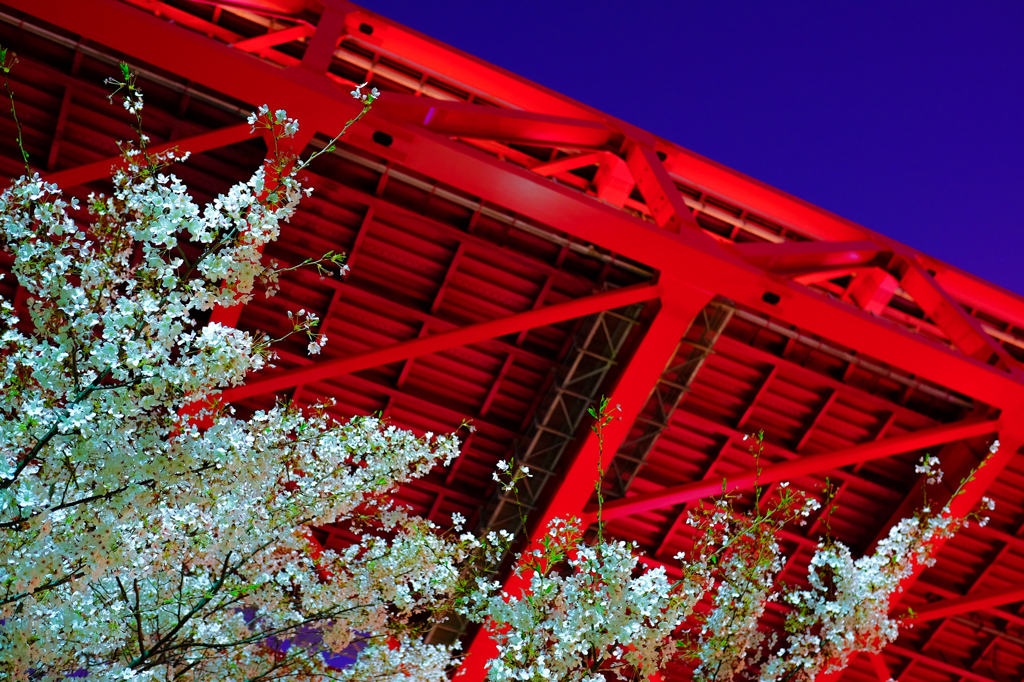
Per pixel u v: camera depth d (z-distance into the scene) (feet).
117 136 43.47
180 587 18.86
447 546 21.90
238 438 15.12
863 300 53.06
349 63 49.42
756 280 40.45
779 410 53.31
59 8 32.71
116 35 33.50
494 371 50.42
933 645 63.21
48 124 42.91
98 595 17.57
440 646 23.43
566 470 47.34
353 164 43.88
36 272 13.94
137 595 17.75
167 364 13.85
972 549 57.62
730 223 54.80
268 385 42.14
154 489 14.17
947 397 51.11
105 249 14.38
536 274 47.70
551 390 49.06
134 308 13.30
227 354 14.11
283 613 21.70
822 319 41.37
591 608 17.63
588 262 47.14
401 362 49.85
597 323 46.06
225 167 43.60
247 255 14.34
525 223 45.68
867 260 50.72
